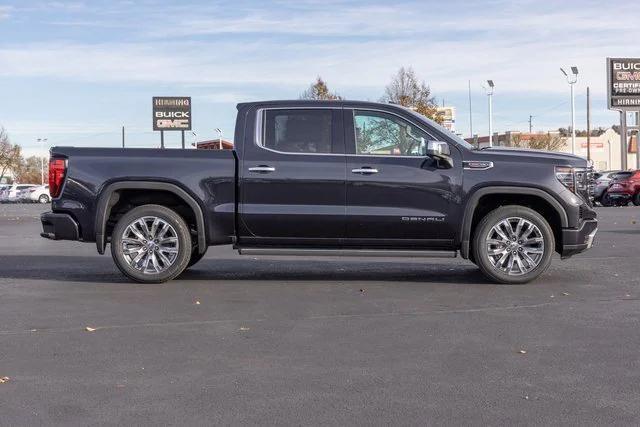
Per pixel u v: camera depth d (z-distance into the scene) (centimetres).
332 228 839
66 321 666
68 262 1093
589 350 562
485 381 488
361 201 836
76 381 492
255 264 1054
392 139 849
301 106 855
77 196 846
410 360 538
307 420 420
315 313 698
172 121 5878
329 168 835
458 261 1083
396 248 859
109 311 709
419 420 419
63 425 414
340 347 574
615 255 1120
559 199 834
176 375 504
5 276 934
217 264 1054
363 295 791
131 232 854
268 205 840
